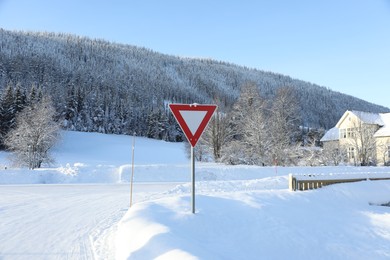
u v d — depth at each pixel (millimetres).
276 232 7863
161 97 136625
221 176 25156
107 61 160750
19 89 61094
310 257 6707
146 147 74750
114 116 95250
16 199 12984
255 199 10719
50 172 23031
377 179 16172
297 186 13500
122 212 10383
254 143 39562
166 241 5262
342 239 8172
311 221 9492
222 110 46406
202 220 7387
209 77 177000
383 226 9836
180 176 24688
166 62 198625
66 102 87188
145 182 22141
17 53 124188
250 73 182250
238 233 7316
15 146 36031
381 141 43375
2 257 5887
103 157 59500
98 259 5719
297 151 38969
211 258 4797
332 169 28016
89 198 13477
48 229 8039
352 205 12727
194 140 7434
